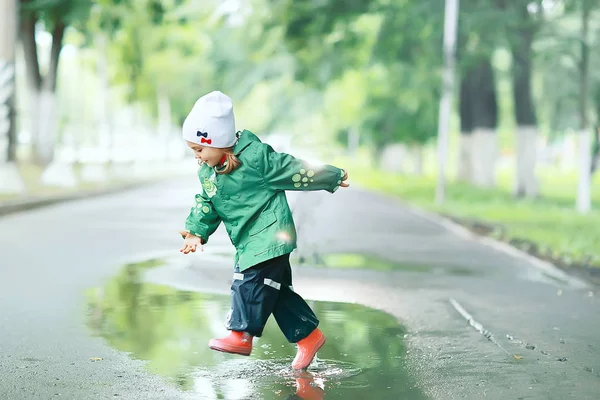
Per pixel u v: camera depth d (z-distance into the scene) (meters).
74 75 121.62
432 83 53.06
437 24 42.50
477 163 51.06
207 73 82.25
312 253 18.66
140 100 80.69
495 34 39.22
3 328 10.16
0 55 32.47
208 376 7.97
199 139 7.38
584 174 36.56
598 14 38.50
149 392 7.41
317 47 46.94
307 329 8.09
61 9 40.50
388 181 63.38
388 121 68.75
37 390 7.46
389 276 15.34
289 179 7.50
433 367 8.45
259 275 7.55
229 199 7.54
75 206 33.06
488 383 7.84
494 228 26.19
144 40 58.78
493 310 11.99
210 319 10.82
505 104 87.19
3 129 32.97
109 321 10.65
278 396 7.30
